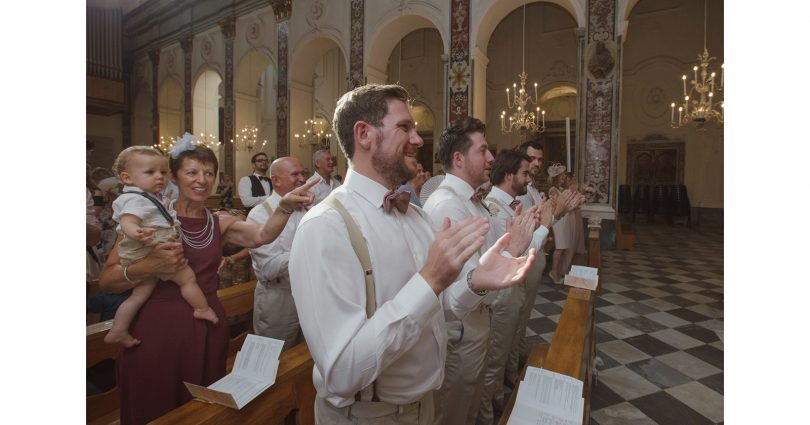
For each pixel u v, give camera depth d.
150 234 1.66
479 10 10.01
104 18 20.44
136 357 1.77
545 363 1.94
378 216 1.28
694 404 3.00
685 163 15.00
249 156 15.84
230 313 3.02
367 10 11.74
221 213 2.13
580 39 8.98
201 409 1.57
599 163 8.85
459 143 2.38
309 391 1.94
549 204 2.62
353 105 1.32
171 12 18.12
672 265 7.68
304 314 1.14
